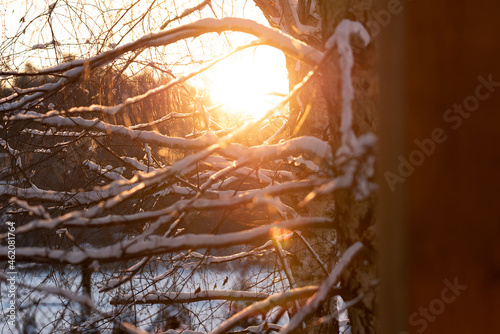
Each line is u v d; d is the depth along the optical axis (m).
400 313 2.35
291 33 5.29
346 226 2.88
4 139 4.44
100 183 5.06
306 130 5.31
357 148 2.50
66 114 3.31
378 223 2.53
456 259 2.28
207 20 3.23
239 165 3.06
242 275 5.32
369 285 2.79
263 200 2.72
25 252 2.69
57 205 4.85
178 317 4.67
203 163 4.58
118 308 4.09
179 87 4.71
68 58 4.52
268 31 3.13
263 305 2.85
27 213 4.62
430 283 2.31
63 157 4.70
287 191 2.82
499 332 2.21
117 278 4.10
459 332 2.25
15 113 4.05
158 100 4.83
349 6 2.81
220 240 2.74
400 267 2.36
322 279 5.36
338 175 2.88
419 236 2.34
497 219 2.25
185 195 5.07
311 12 5.33
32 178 4.80
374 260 2.77
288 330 2.59
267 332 4.58
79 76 3.64
